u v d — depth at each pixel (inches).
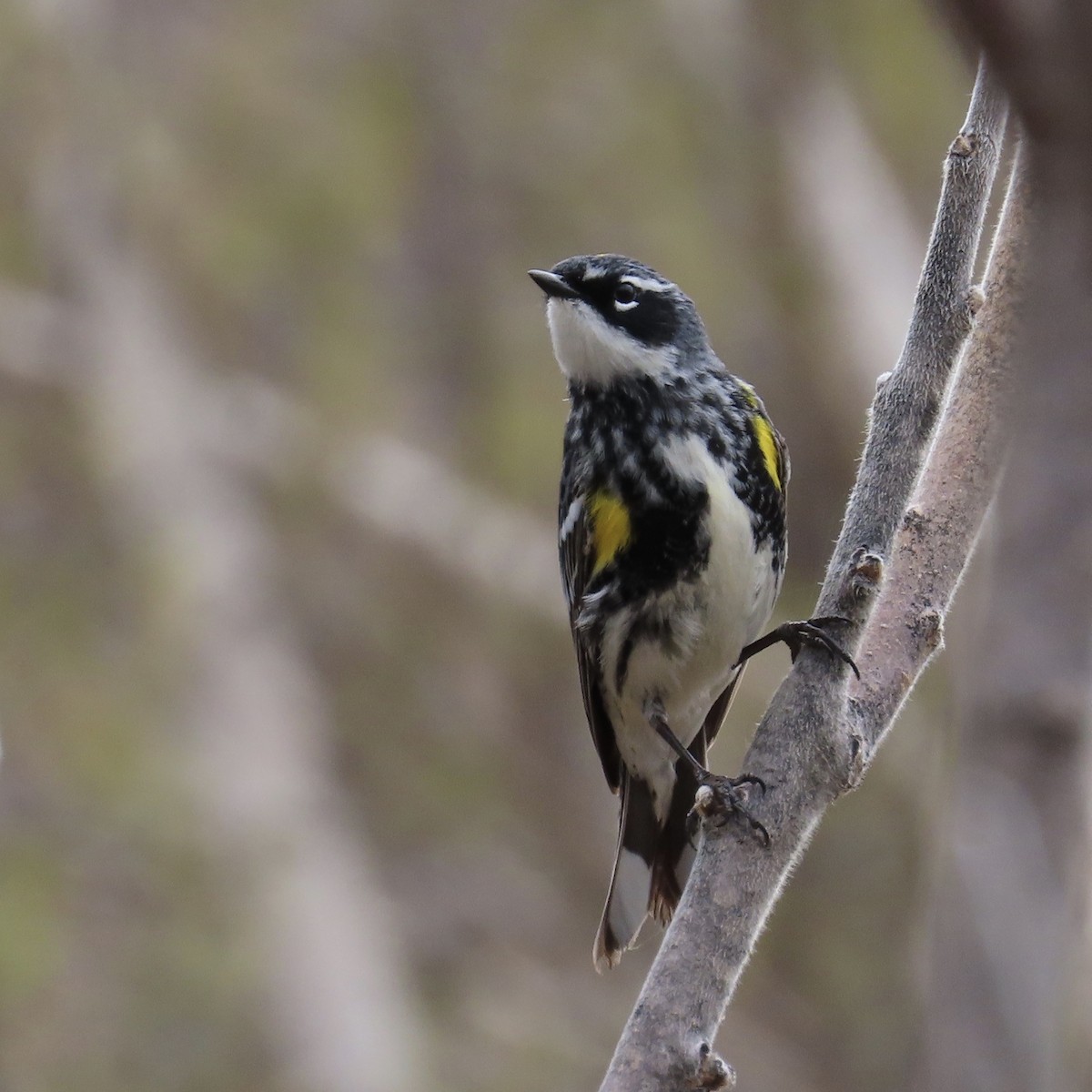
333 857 561.6
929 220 610.5
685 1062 136.1
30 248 617.6
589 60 628.4
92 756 548.4
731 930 141.9
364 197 605.9
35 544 594.9
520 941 574.6
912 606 151.3
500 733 599.8
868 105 612.7
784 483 257.3
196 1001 513.3
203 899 534.9
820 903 553.9
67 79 607.8
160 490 599.8
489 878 580.7
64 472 607.5
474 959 567.8
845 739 146.7
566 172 626.2
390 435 609.3
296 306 613.0
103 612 593.0
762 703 546.0
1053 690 67.6
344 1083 518.0
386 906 568.1
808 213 591.8
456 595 602.5
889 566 152.3
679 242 605.3
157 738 562.6
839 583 150.2
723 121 607.8
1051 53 59.9
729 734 538.3
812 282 586.2
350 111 617.3
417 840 585.0
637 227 614.2
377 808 588.4
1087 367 65.2
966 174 154.4
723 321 597.3
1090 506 66.0
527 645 599.5
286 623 599.2
